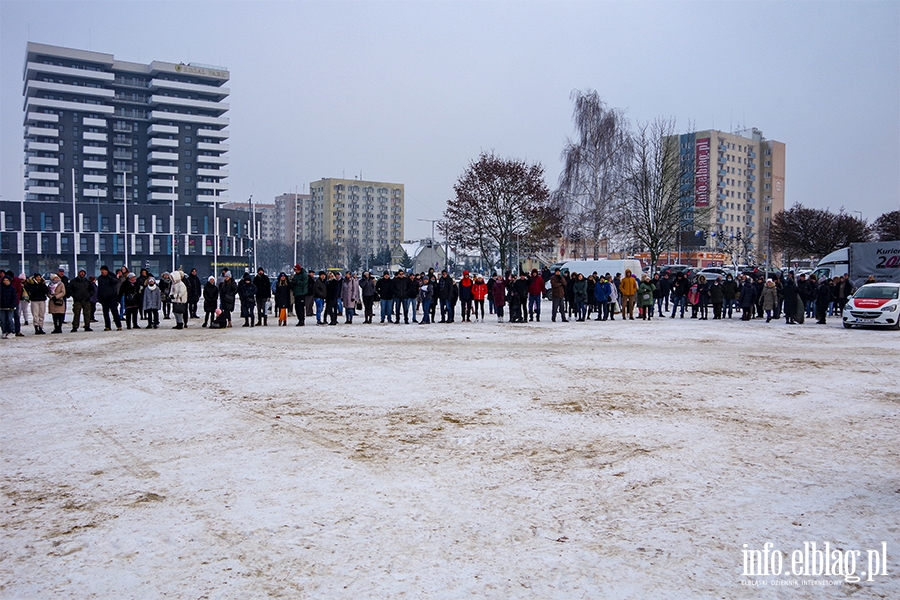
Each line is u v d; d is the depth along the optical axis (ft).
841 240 210.18
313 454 23.27
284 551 15.34
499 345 56.29
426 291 79.46
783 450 24.22
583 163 156.15
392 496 19.04
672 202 151.33
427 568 14.49
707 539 16.21
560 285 82.99
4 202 295.89
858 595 13.55
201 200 381.60
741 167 386.52
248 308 74.84
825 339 64.85
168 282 85.56
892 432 27.02
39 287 65.67
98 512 17.80
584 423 28.09
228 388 35.42
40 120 337.93
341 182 525.34
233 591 13.46
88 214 311.88
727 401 33.06
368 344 56.44
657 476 21.07
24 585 13.78
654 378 39.73
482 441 25.09
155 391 34.58
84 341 58.34
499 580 13.97
